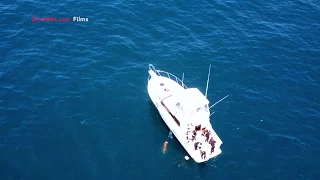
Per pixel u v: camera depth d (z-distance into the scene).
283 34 65.75
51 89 53.06
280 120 51.66
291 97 55.06
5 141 46.19
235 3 71.69
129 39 62.19
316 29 67.44
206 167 45.38
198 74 57.50
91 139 47.28
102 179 43.16
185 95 47.44
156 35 63.47
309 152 47.78
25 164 43.94
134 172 44.25
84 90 53.31
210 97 54.03
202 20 67.12
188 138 45.34
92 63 57.50
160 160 45.69
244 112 52.34
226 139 48.66
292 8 71.88
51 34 61.78
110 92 53.47
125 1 69.44
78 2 68.31
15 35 61.00
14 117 49.03
